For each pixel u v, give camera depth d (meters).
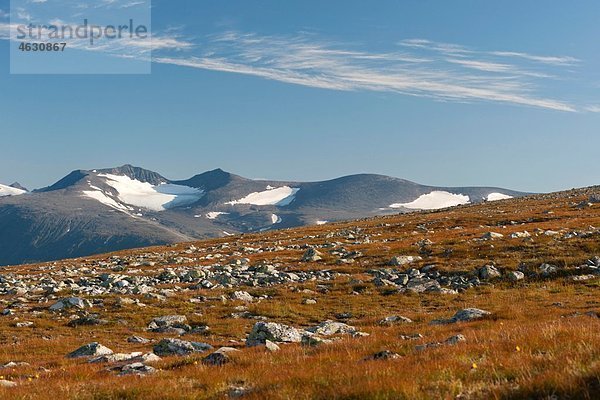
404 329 24.38
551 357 10.94
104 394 13.14
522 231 64.94
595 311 24.92
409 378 10.73
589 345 11.40
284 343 22.19
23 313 36.72
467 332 18.92
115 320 33.91
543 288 37.75
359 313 34.25
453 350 14.08
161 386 13.25
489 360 11.91
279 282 47.06
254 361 16.38
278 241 92.31
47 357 24.88
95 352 24.11
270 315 34.59
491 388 9.62
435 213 131.50
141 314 35.28
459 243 58.91
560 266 42.81
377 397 9.73
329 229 113.06
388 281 43.88
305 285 44.16
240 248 83.12
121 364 19.52
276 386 11.70
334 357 15.73
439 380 10.46
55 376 17.98
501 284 40.75
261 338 23.50
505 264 44.94
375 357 15.28
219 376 14.02
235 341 26.92
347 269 51.19
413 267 49.41
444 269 46.12
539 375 9.62
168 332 30.89
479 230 73.31
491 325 22.56
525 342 13.80
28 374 19.05
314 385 11.45
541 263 43.75
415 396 9.52
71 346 27.38
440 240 64.88
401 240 71.69
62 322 33.84
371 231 93.00
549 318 24.05
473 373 10.94
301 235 103.31
